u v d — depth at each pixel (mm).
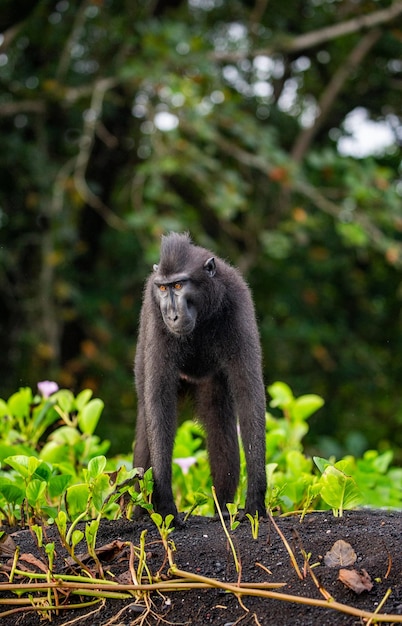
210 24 19094
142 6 17250
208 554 5453
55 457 7477
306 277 20266
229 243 18438
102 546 5742
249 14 18484
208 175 15680
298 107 20625
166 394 6672
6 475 7254
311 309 20094
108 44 16938
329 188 17969
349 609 4637
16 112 16438
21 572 5246
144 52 15078
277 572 5164
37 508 6328
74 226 16359
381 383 20297
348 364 19844
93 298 17656
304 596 4914
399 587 4941
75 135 17844
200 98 14883
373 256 20516
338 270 20828
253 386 6590
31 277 17625
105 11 16469
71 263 17734
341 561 5168
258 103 19688
